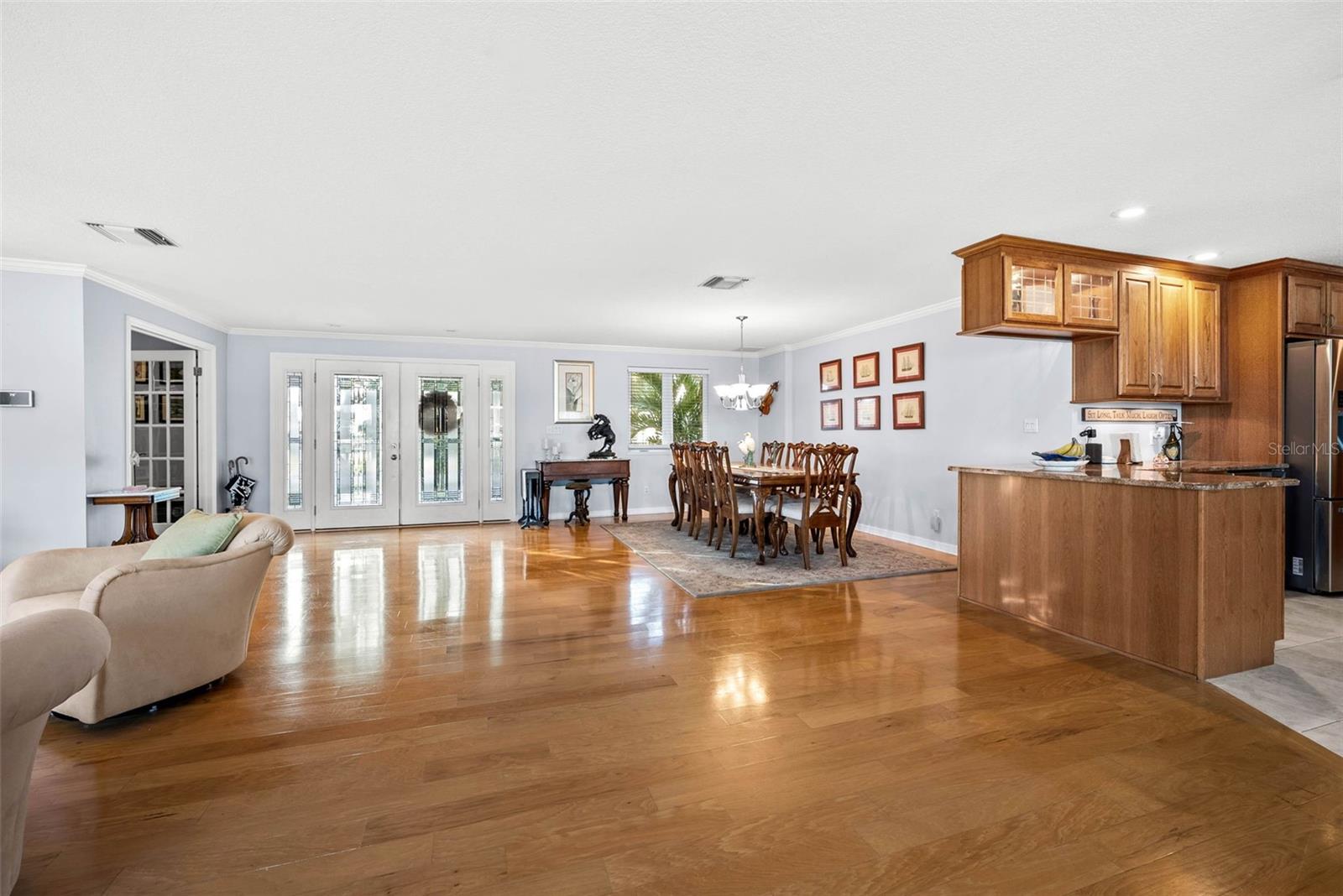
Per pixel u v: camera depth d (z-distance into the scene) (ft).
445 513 23.26
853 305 17.54
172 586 7.41
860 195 9.45
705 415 26.63
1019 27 5.51
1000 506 11.69
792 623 11.07
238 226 10.62
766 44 5.74
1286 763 6.34
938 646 9.84
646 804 5.68
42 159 8.00
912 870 4.82
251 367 20.94
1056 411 14.32
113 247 11.84
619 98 6.69
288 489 21.45
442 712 7.54
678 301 16.87
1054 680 8.48
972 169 8.48
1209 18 5.38
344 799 5.74
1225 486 8.40
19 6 5.06
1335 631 10.55
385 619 11.32
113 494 13.55
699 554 17.24
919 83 6.42
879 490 20.31
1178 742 6.76
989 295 11.69
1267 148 7.90
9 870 4.16
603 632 10.58
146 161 8.10
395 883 4.67
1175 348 13.19
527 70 6.14
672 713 7.50
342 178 8.69
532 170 8.50
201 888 4.59
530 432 24.31
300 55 5.85
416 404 22.93
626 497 23.52
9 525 12.61
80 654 4.02
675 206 9.84
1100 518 9.80
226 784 5.96
